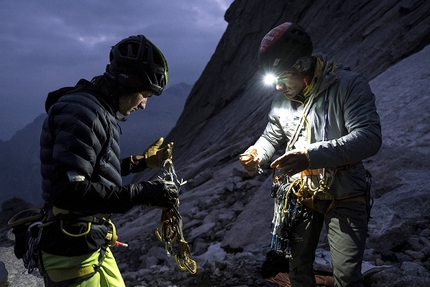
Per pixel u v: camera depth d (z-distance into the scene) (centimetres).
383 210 465
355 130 239
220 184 858
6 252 463
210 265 467
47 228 192
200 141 2528
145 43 205
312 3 2480
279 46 243
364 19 1995
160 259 595
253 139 1250
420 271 363
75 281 194
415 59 1066
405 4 1692
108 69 207
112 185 197
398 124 786
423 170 571
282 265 396
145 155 250
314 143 243
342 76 253
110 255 219
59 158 181
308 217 271
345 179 252
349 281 246
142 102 213
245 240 517
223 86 2712
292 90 258
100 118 192
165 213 216
